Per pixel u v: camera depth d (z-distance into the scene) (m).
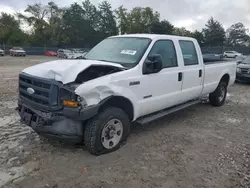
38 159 3.57
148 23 65.56
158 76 4.44
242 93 9.51
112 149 3.88
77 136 3.56
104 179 3.16
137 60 4.18
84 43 64.62
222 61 7.10
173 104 5.07
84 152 3.83
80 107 3.30
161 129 5.03
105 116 3.66
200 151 4.06
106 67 3.84
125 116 3.97
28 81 3.71
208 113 6.38
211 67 6.15
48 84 3.40
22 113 3.85
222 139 4.63
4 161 3.49
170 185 3.09
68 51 38.50
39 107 3.54
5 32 56.84
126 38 4.87
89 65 3.60
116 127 3.90
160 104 4.64
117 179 3.17
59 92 3.35
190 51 5.48
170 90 4.81
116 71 3.88
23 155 3.67
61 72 3.40
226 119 5.90
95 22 66.56
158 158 3.76
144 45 4.44
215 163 3.67
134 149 4.02
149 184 3.09
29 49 47.09
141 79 4.10
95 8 66.81
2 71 14.59
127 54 4.39
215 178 3.28
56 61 4.06
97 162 3.56
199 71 5.62
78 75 3.50
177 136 4.67
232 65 7.27
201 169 3.49
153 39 4.55
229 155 3.95
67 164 3.47
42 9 63.25
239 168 3.55
